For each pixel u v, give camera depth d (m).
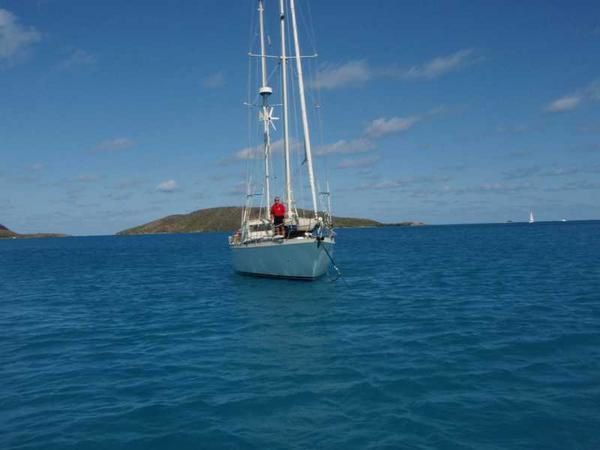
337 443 9.16
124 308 26.31
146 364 14.87
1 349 17.38
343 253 67.31
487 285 29.97
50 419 10.68
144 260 69.12
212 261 63.88
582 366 13.29
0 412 11.17
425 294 27.33
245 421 10.26
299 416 10.43
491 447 8.90
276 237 31.86
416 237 125.75
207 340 17.88
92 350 16.94
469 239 103.00
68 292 33.91
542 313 20.66
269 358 15.02
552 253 54.88
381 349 15.59
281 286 32.12
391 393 11.58
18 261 73.19
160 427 10.11
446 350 15.21
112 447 9.29
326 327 19.34
